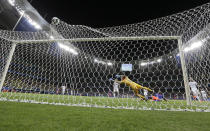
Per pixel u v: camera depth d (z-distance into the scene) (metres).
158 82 12.72
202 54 6.39
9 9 10.62
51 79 11.81
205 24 4.68
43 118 1.41
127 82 4.36
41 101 2.99
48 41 4.73
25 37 5.93
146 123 1.33
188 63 6.55
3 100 2.77
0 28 11.07
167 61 10.54
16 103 2.42
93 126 1.19
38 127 1.12
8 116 1.43
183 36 5.19
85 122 1.31
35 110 1.82
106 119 1.45
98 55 11.82
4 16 10.66
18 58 9.37
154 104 3.24
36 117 1.44
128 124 1.28
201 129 1.17
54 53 10.12
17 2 10.60
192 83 6.16
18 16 11.20
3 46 6.03
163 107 2.68
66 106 2.35
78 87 13.09
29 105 2.25
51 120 1.34
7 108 1.87
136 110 2.13
